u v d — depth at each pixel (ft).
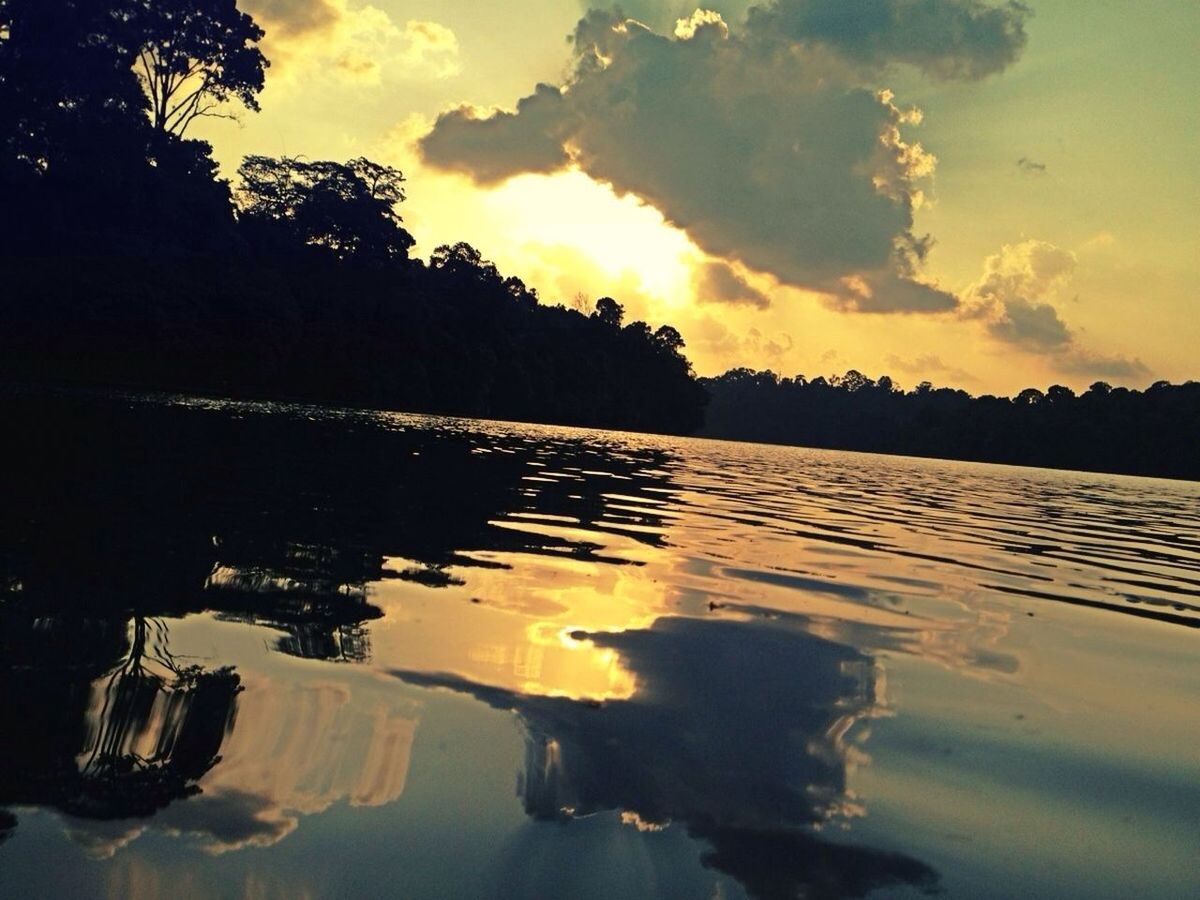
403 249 331.36
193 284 200.75
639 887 7.09
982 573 25.18
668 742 10.09
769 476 76.38
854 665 13.94
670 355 443.32
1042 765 10.32
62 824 7.33
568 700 11.25
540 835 7.77
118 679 10.48
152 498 25.32
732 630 15.64
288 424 82.23
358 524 24.56
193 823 7.52
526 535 25.67
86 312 174.50
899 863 7.79
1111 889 7.61
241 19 269.85
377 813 7.97
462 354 268.62
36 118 208.23
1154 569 29.27
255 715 9.80
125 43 235.81
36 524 19.54
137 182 221.25
